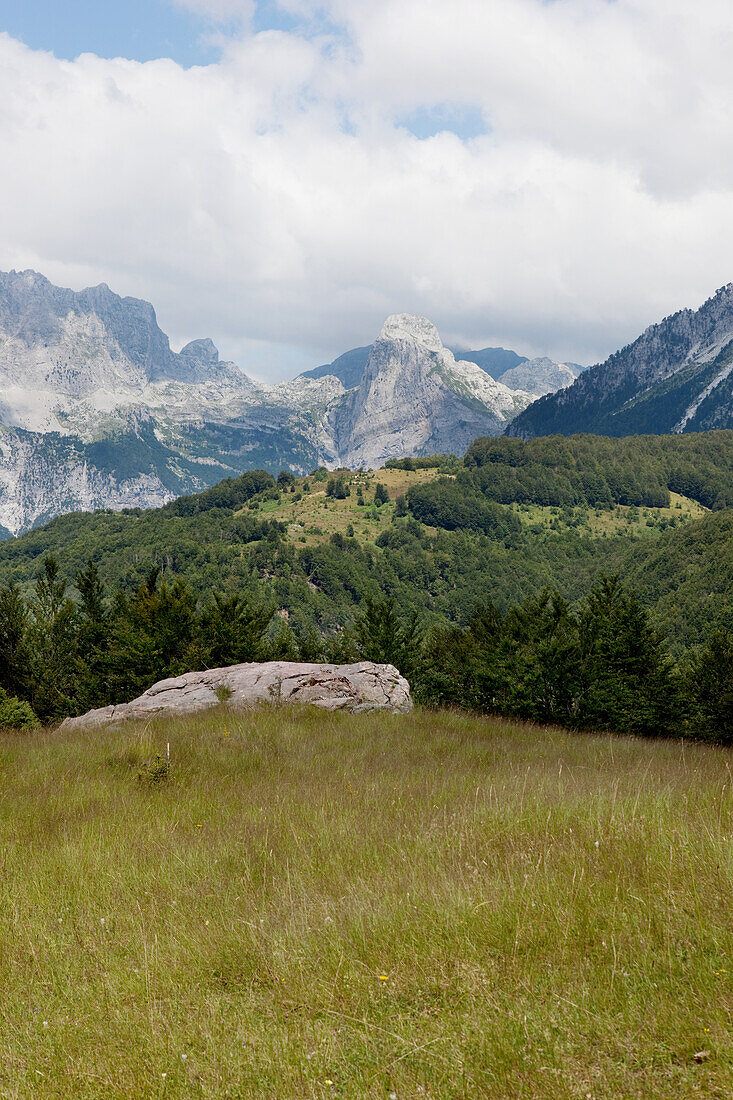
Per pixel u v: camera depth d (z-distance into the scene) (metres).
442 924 4.76
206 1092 3.25
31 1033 4.11
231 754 14.09
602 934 4.33
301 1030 3.73
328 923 5.03
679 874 5.09
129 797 10.73
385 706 22.92
